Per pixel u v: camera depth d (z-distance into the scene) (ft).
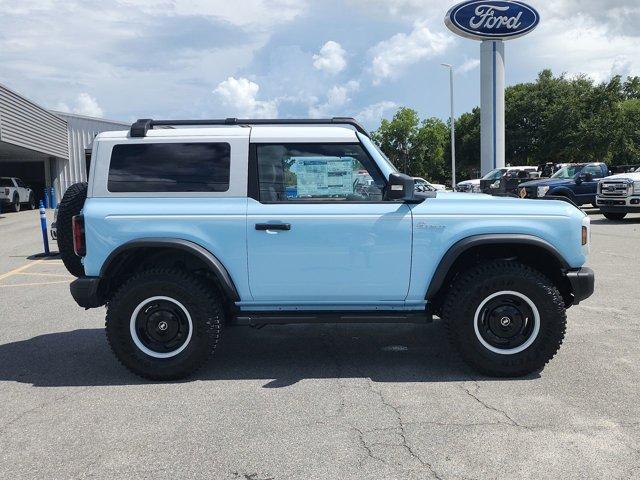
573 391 13.91
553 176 62.03
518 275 14.60
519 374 14.94
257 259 14.98
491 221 14.88
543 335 14.70
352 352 17.62
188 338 15.01
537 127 170.91
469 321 14.80
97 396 14.19
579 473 10.10
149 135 15.38
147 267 16.12
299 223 14.85
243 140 15.25
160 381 15.19
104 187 15.21
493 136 83.66
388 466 10.45
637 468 10.23
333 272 15.01
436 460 10.64
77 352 18.04
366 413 12.84
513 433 11.68
